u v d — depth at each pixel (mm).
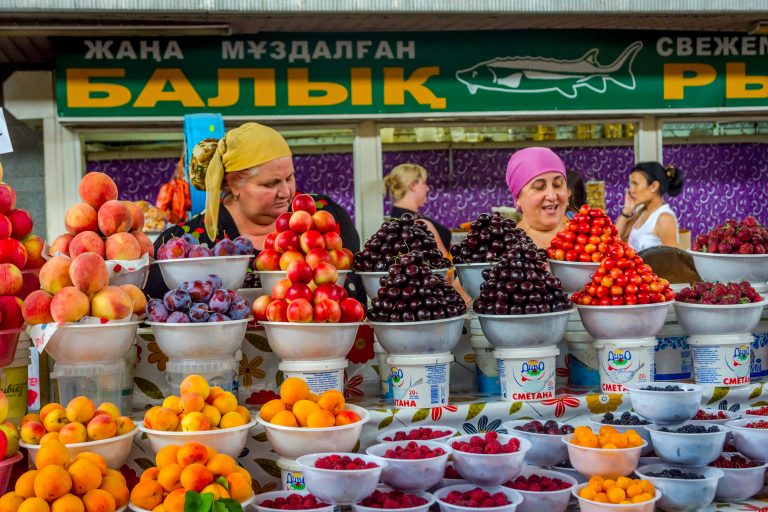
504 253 3107
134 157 6105
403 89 6141
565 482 2605
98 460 2293
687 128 6648
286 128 6172
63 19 5395
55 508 2143
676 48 6418
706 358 3084
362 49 6082
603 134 6531
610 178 6566
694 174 6703
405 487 2504
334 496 2346
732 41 6480
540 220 4809
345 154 6309
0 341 2561
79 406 2402
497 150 6461
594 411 2930
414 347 2754
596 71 6328
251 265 3613
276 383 2998
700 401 2822
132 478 2621
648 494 2463
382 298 2793
